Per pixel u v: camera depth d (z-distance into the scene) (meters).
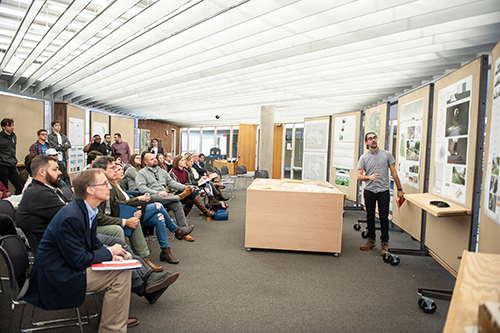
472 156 2.73
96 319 2.31
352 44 4.49
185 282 2.98
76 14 3.86
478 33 3.73
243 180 13.32
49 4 4.02
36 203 2.14
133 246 3.04
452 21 3.51
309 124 8.17
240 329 2.20
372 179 3.97
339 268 3.50
